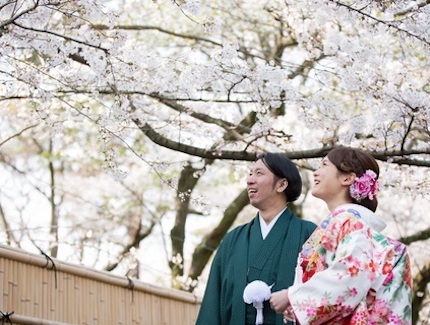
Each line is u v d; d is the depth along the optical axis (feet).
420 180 23.75
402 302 13.43
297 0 22.36
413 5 21.18
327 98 21.75
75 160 41.65
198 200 21.08
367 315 13.10
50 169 41.57
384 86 20.84
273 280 15.72
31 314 18.25
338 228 13.56
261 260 15.87
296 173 16.35
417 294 33.58
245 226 16.56
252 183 16.30
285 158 16.44
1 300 17.57
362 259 13.16
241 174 26.43
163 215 41.68
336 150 14.40
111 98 26.78
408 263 13.87
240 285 15.81
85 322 19.60
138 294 21.35
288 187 16.29
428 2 20.51
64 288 19.16
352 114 25.57
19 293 18.03
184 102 25.36
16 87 22.54
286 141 23.53
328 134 22.12
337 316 13.09
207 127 23.76
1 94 24.34
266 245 15.96
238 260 16.03
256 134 21.75
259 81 20.80
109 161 20.44
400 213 39.75
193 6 18.88
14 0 18.44
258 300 14.55
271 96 21.24
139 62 20.86
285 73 21.15
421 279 33.60
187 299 22.91
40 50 19.62
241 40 33.96
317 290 13.07
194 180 35.27
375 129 21.53
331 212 13.99
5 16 19.08
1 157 44.24
